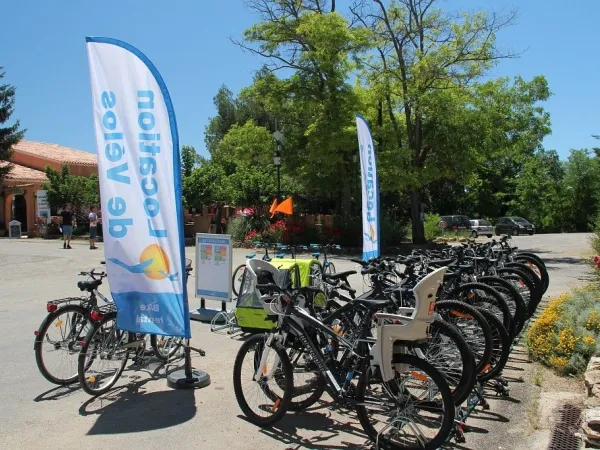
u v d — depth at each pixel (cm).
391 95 2370
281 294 472
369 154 901
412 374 411
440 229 3322
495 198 4975
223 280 870
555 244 2680
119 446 432
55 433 455
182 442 439
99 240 2839
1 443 436
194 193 2662
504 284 661
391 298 453
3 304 1035
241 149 2534
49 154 4153
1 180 3394
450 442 431
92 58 548
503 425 466
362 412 427
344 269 1584
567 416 464
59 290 1197
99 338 546
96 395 541
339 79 2264
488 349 498
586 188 4759
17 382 581
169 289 533
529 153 5316
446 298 603
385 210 3025
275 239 2403
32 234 3188
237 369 488
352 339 461
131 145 539
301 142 2478
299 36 2372
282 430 462
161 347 633
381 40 2298
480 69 2217
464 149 2275
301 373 492
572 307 691
